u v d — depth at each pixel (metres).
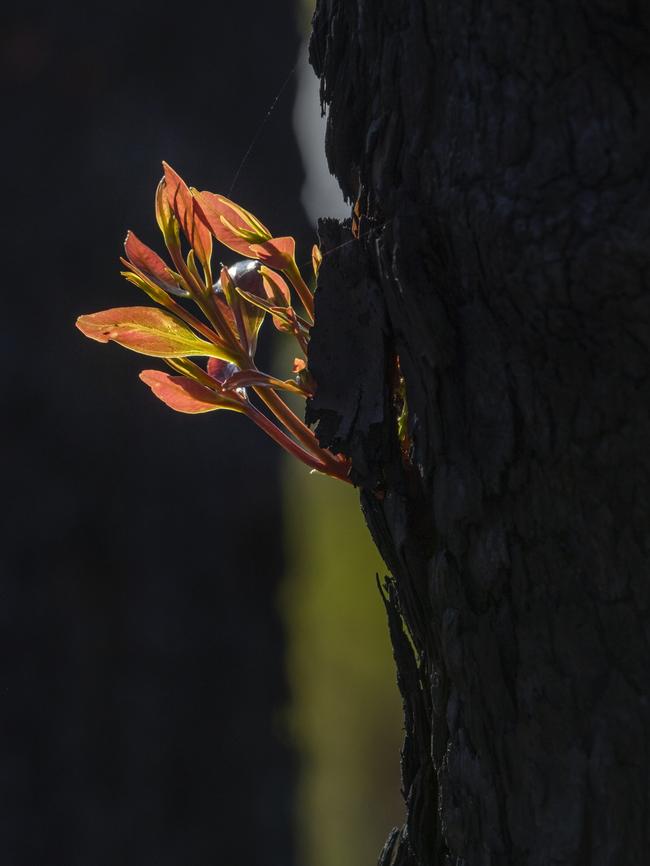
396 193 2.05
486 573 2.06
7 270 3.96
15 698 3.91
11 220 3.97
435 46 2.05
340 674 13.12
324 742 12.15
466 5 2.04
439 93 2.04
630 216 2.01
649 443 2.03
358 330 2.08
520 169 2.03
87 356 4.00
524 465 2.04
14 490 3.94
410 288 2.05
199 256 2.11
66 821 3.92
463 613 2.06
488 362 2.04
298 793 4.28
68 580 3.94
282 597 4.26
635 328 2.02
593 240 2.02
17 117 3.99
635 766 2.04
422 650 2.10
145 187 4.00
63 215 3.98
